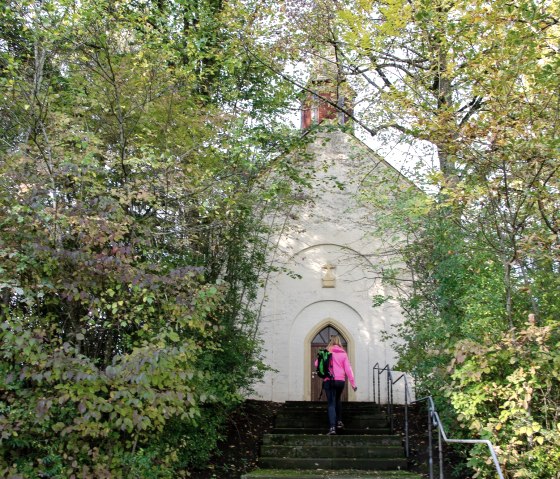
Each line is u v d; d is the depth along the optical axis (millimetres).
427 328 10422
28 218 7227
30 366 6867
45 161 7652
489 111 7699
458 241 10203
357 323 16781
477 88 8109
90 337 8258
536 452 7242
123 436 8086
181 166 9234
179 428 9203
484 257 9586
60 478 6785
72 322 7637
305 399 16266
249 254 13734
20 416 6809
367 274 16938
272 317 16734
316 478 9297
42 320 7387
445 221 10711
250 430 12641
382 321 16688
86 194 8430
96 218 7414
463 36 8242
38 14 8523
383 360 16375
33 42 9344
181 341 7836
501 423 7723
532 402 7887
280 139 11977
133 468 7277
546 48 8125
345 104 13844
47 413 6652
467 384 8344
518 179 7777
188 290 8016
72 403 7008
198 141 10070
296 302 16922
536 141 7207
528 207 7965
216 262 11789
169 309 7812
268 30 12539
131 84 9484
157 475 7863
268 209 13711
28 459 7098
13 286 7012
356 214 17016
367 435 11008
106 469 7012
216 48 11867
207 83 12570
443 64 9406
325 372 11859
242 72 12945
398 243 14141
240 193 10281
